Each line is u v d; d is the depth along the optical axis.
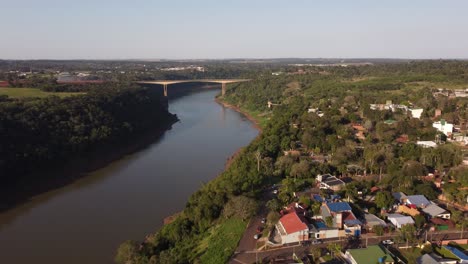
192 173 124.62
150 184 115.00
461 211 79.81
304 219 74.06
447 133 131.00
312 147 127.44
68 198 105.56
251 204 78.44
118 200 103.00
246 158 113.88
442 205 84.00
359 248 65.38
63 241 80.94
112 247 77.94
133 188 111.88
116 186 113.94
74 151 134.50
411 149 112.69
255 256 65.38
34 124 133.00
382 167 105.62
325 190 90.94
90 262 72.44
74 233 84.44
